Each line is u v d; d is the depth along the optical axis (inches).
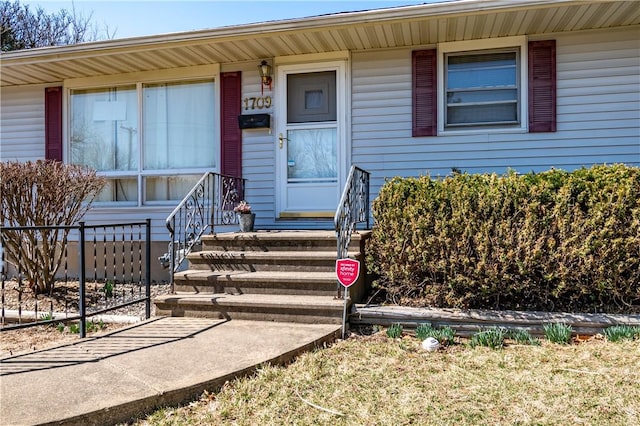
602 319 145.2
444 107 234.1
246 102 257.3
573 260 149.3
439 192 162.1
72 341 142.9
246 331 148.9
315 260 181.5
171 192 270.1
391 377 116.8
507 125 227.5
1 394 100.7
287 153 253.1
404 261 164.1
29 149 286.0
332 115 247.8
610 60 215.8
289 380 115.1
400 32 215.5
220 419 97.0
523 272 150.5
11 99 288.5
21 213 211.0
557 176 159.0
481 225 155.3
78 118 282.0
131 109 275.3
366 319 159.0
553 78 220.5
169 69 265.3
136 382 107.2
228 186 245.8
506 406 100.0
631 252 147.0
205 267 194.5
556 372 117.4
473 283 153.9
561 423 92.5
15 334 168.2
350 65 243.1
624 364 121.0
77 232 268.7
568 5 185.0
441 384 112.0
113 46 229.1
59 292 225.0
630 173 151.3
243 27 214.2
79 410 93.0
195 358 123.3
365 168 242.7
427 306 162.6
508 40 223.3
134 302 169.8
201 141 265.7
